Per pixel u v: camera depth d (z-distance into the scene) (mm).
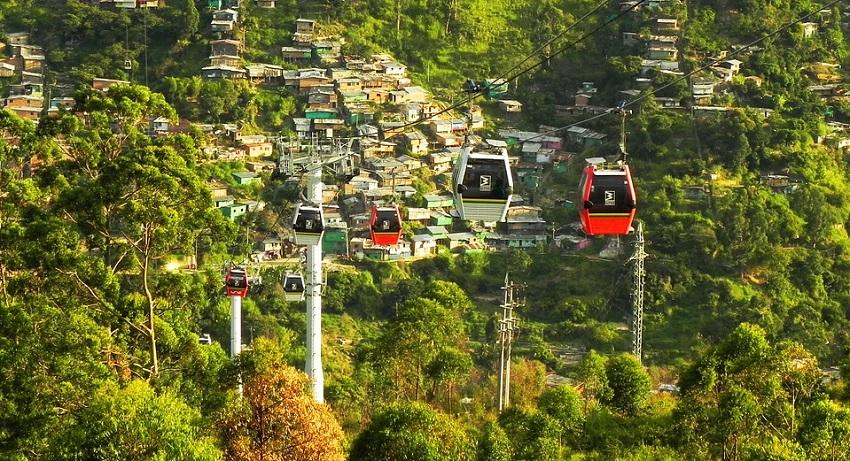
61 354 48406
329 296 115938
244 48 154750
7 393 47719
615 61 151000
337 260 124062
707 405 52188
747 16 157125
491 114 152500
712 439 51250
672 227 122750
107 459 38688
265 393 43906
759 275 118750
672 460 51406
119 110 58156
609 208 38781
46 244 51656
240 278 69188
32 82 150375
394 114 147000
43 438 46875
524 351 107812
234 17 156875
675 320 113438
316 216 57969
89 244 54781
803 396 53312
